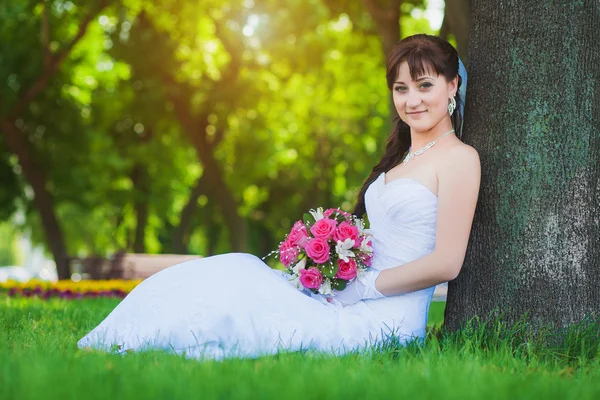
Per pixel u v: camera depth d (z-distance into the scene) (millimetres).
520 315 4668
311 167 30062
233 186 24359
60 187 21609
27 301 9344
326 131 28391
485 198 4812
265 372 3414
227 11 20266
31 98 19828
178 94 21109
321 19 17672
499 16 4867
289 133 27828
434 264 4367
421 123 4586
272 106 23641
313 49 19109
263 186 31688
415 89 4590
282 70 21188
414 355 4199
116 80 21531
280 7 18031
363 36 18688
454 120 4902
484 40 4949
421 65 4539
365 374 3369
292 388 3004
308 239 4570
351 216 4750
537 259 4660
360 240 4566
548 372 3682
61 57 19484
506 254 4723
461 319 4871
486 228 4801
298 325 4297
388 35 13539
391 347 4301
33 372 3213
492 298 4746
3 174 22375
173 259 16562
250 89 20906
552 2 4738
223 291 4262
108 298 11422
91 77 22078
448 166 4477
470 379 3312
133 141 24062
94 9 18969
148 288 4387
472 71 5012
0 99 19328
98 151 21672
